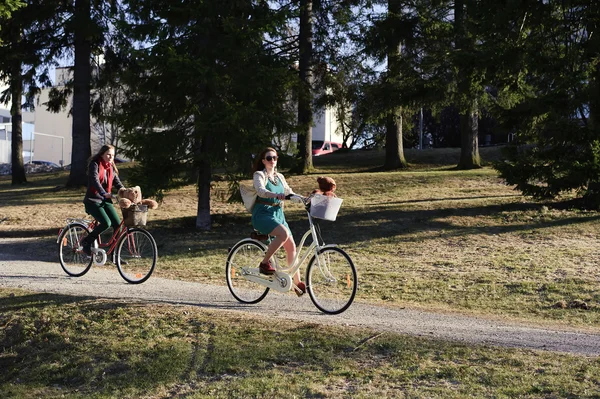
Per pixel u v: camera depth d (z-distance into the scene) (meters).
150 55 15.07
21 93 27.22
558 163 16.02
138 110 15.73
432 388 5.38
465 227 15.59
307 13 26.33
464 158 28.41
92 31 25.11
